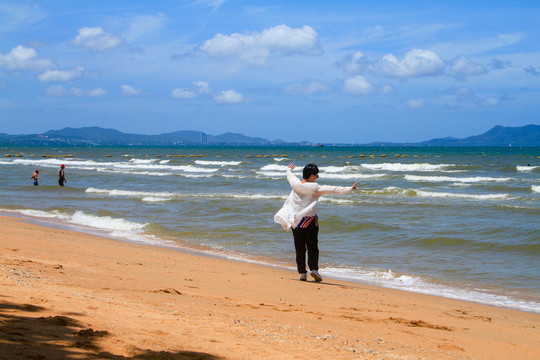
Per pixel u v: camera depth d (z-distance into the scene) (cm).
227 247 1441
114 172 4838
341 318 637
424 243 1524
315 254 952
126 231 1698
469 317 759
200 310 571
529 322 768
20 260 822
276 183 3778
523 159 7956
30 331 381
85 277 734
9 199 2611
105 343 377
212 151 14088
